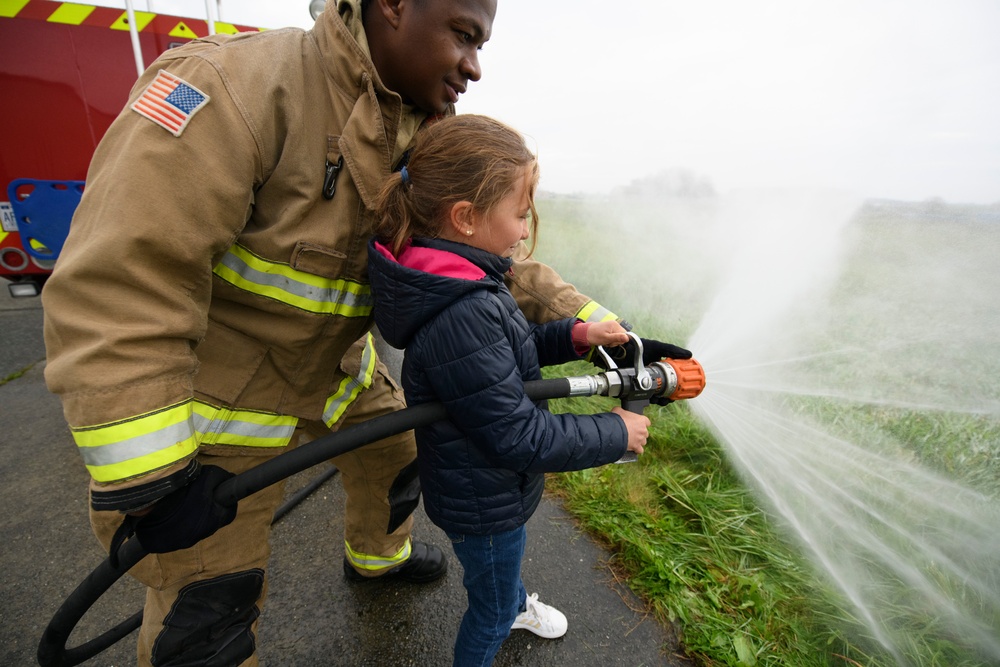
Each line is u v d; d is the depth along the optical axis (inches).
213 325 40.4
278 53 35.7
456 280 37.3
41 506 86.4
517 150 40.4
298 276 39.3
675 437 97.3
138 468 31.1
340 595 71.1
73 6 113.6
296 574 74.4
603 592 71.7
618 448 43.9
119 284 30.4
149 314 31.1
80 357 29.5
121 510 31.6
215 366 40.8
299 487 94.1
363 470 60.7
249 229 38.4
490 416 39.0
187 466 33.6
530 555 77.4
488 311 38.8
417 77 38.6
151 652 42.8
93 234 29.9
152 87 31.5
